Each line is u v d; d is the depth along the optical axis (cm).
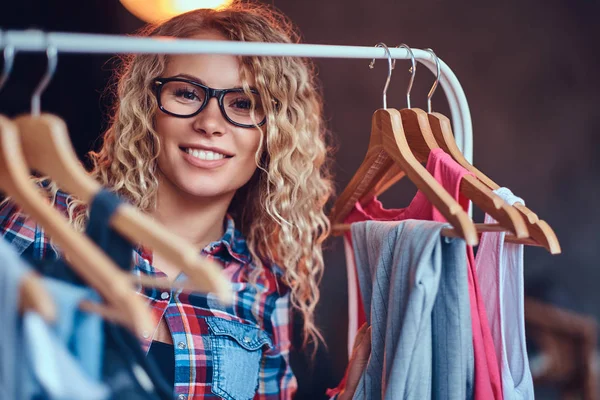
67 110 416
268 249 165
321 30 437
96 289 79
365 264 128
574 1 435
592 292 426
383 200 432
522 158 439
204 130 138
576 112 439
